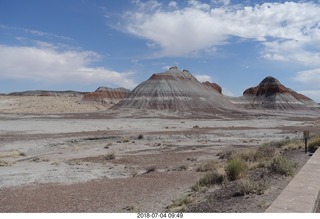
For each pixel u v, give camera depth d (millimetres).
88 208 12148
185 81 170625
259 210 8445
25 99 153125
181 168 21656
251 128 57688
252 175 13898
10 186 16750
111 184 17000
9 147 33219
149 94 148125
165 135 44219
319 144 21031
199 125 67812
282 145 27219
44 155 30641
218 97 175000
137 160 27156
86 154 31125
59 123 60781
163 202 12859
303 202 7699
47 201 13375
